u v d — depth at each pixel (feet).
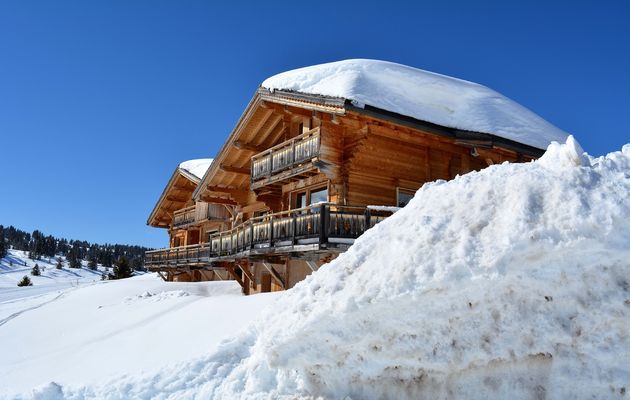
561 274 10.55
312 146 42.60
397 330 12.19
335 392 13.28
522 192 11.95
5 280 235.20
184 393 16.51
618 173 11.43
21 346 31.86
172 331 26.35
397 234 13.92
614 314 10.09
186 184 91.15
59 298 60.95
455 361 11.55
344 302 12.69
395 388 12.46
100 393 17.42
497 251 10.90
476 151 44.21
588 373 10.17
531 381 10.77
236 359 18.22
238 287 63.57
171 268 90.07
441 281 11.32
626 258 10.05
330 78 42.37
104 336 30.19
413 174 44.27
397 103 40.50
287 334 13.85
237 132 54.19
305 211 47.29
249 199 64.69
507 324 11.07
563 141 47.78
